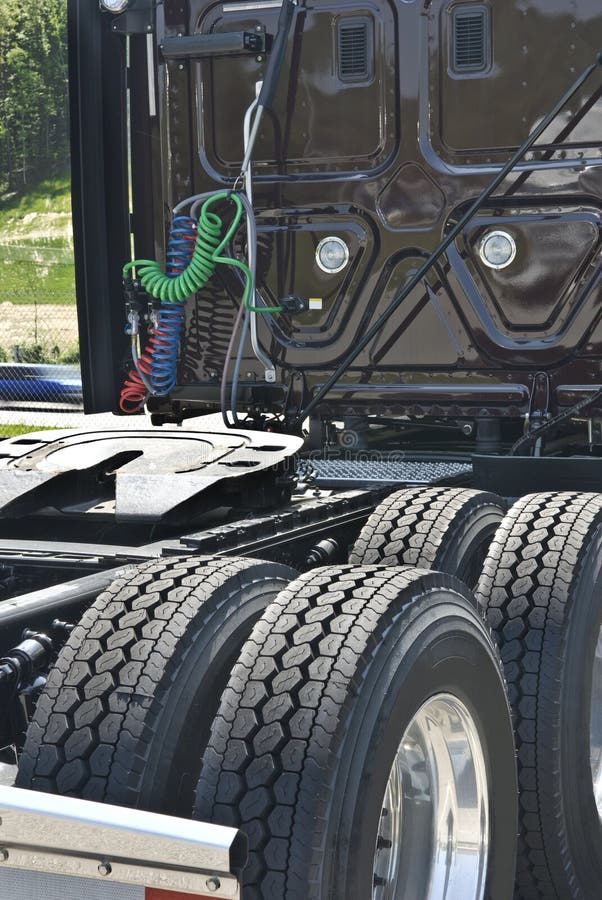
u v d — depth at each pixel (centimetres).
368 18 547
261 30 559
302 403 572
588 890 394
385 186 552
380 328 545
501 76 534
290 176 563
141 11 572
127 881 235
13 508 411
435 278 551
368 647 278
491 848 322
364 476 509
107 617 294
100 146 579
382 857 320
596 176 527
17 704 296
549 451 580
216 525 438
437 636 295
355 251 559
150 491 399
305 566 406
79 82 568
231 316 578
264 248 570
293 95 559
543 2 527
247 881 259
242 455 436
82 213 573
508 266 541
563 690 380
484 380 551
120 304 592
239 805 263
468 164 542
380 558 415
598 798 418
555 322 540
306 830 258
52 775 270
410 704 282
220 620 297
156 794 272
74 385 1605
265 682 276
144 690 277
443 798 321
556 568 397
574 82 527
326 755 262
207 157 577
